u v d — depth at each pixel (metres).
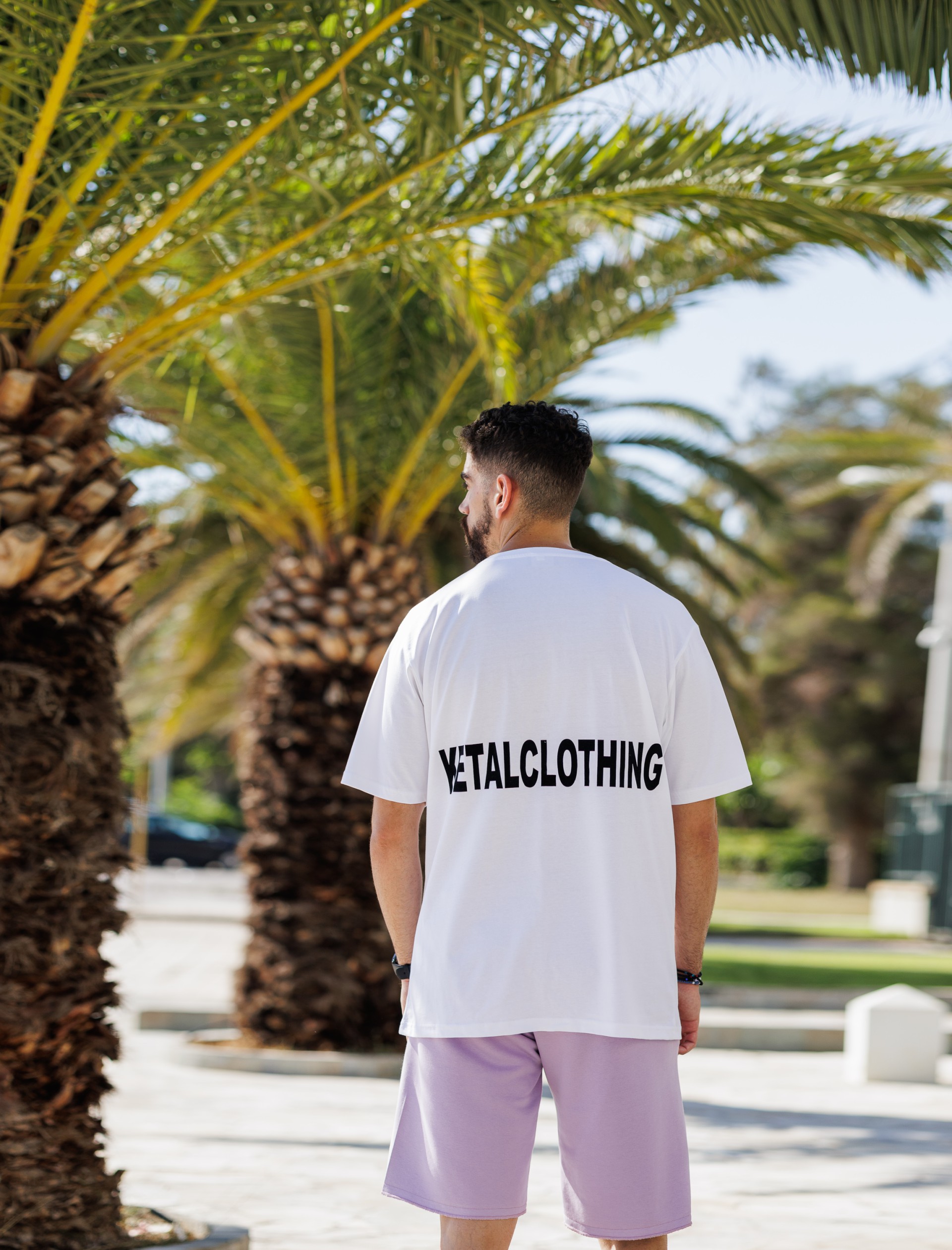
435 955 2.28
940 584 24.09
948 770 23.66
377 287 5.48
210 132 3.99
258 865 9.08
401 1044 8.98
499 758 2.28
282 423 8.59
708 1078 9.05
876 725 39.16
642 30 3.45
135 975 13.46
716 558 19.64
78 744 3.95
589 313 8.41
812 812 40.44
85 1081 4.06
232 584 12.62
